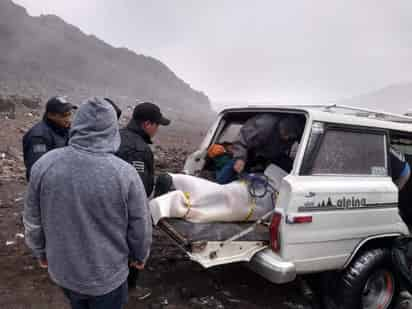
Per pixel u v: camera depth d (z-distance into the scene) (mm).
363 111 3799
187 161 4332
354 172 3379
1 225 4965
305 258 3027
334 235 3145
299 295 3801
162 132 20891
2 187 6551
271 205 3404
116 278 2012
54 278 1987
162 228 2969
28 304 3285
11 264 3982
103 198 1892
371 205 3371
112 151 1986
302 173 3043
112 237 1977
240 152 3670
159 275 3953
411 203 4551
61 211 1885
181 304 3455
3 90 33500
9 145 9914
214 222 3193
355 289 3213
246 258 2902
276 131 3727
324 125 3227
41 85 46312
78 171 1878
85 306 2125
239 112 4328
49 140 3625
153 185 3387
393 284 3520
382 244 3631
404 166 3773
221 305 3498
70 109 3695
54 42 77375
